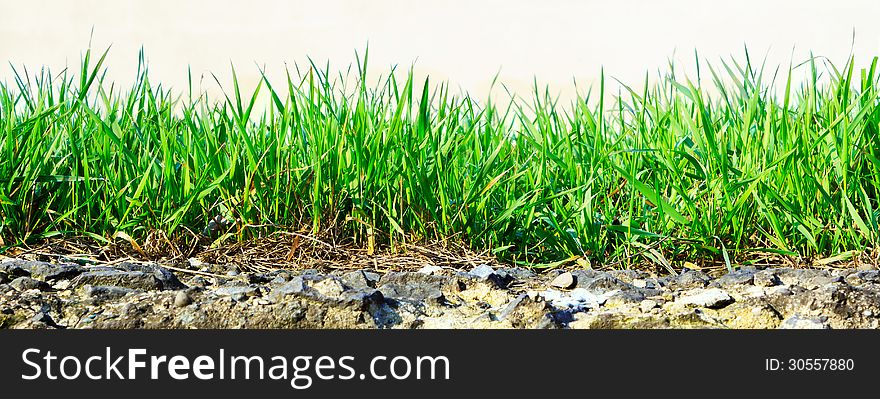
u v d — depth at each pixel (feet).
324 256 8.18
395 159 8.46
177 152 8.67
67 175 8.60
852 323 6.95
